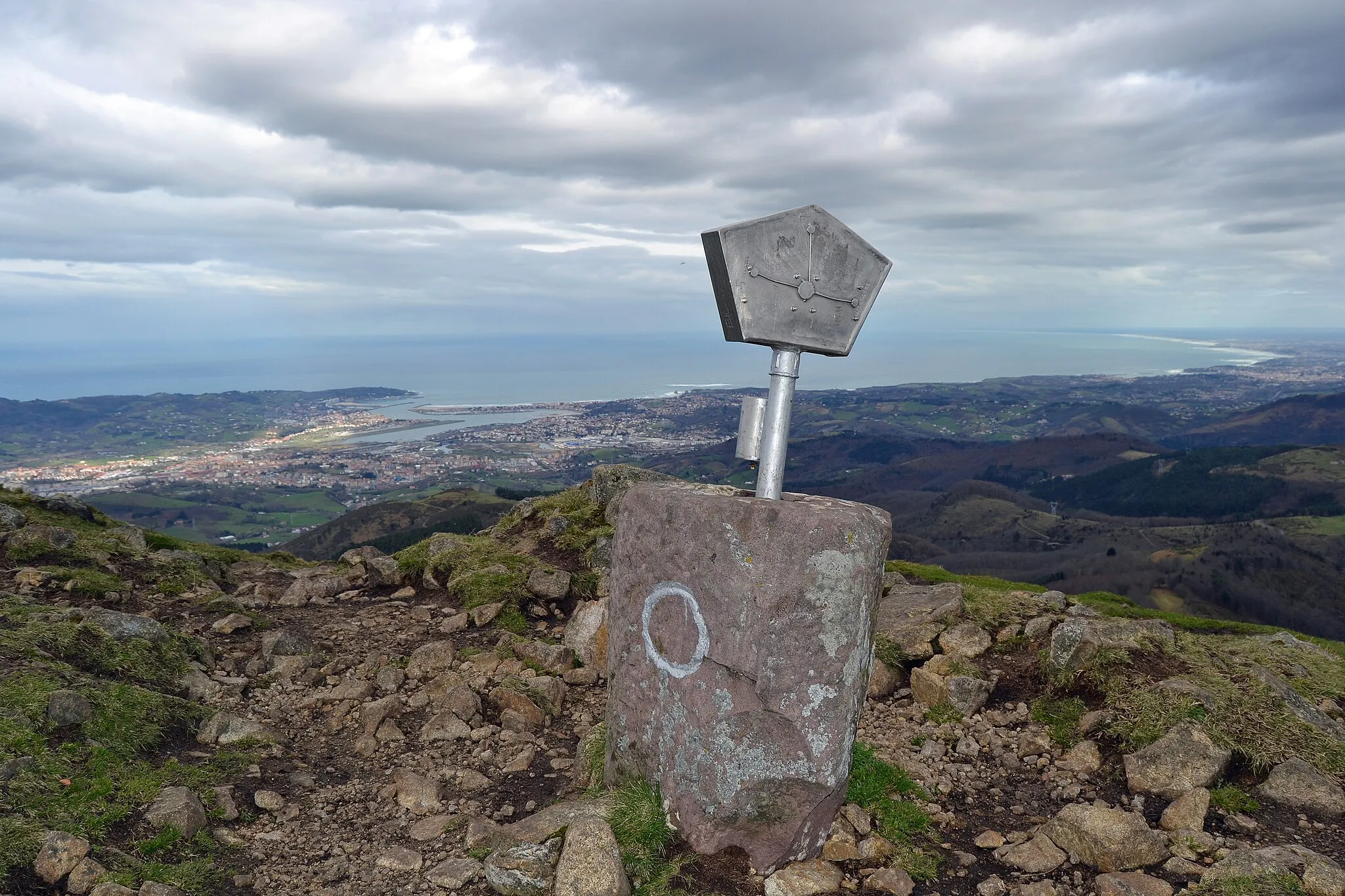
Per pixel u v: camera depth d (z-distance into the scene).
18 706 4.71
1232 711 5.42
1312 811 4.66
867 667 4.25
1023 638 7.09
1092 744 5.44
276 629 7.61
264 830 4.45
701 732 4.05
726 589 3.99
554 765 5.42
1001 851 4.40
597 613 7.46
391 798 4.94
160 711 5.36
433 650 7.05
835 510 4.01
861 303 4.46
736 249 3.99
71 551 8.71
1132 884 3.97
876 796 4.75
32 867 3.55
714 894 3.84
